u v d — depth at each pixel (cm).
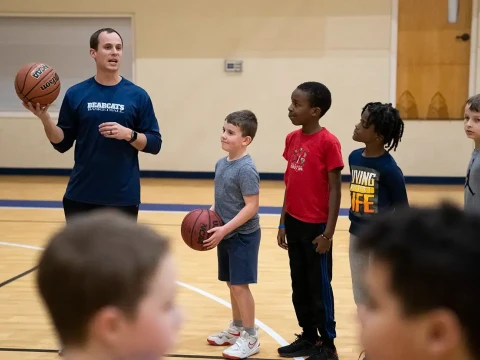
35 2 1011
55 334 77
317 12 990
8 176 1043
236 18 1003
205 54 1014
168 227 674
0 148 1051
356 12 984
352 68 994
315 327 341
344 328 383
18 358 333
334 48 994
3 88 1039
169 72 1023
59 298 73
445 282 61
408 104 992
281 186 962
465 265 61
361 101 998
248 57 1009
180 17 1009
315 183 325
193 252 577
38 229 663
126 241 75
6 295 442
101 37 343
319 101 325
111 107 342
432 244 63
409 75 988
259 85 1013
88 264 72
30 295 442
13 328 378
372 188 301
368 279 67
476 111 317
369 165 303
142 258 74
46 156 1048
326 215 327
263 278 495
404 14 977
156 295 75
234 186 333
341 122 1006
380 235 67
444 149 991
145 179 1032
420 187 962
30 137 1045
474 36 965
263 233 657
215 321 396
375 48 987
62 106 351
